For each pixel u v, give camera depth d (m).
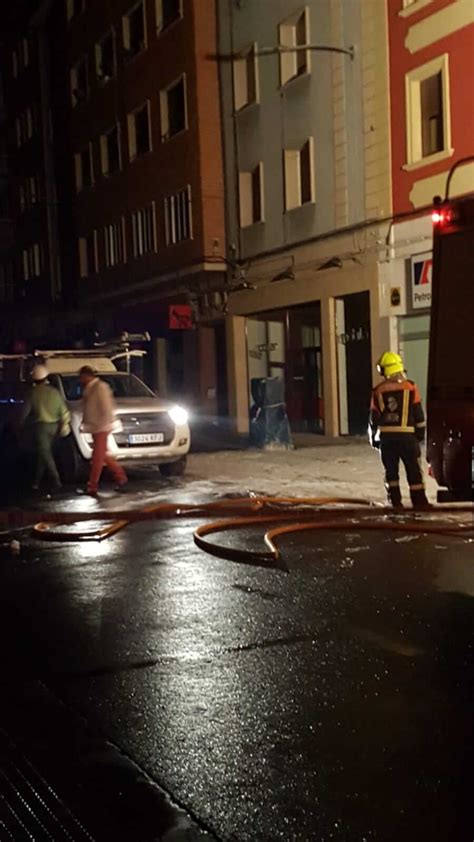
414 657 5.60
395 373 10.80
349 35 20.34
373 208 19.97
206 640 6.09
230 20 24.81
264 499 11.91
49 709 4.98
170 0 27.28
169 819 3.72
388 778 3.99
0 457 17.39
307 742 4.40
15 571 8.43
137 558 8.83
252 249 24.70
